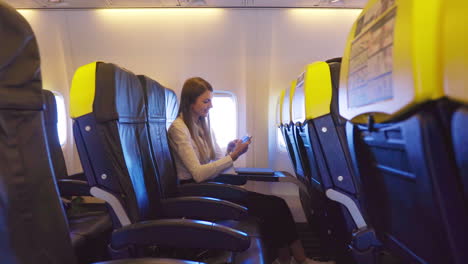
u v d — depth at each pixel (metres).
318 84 1.15
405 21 0.36
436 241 0.44
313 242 2.26
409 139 0.40
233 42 3.03
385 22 0.43
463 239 0.37
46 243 0.46
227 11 3.01
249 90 3.04
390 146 0.51
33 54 0.45
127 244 0.93
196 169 1.73
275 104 3.08
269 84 3.06
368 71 0.50
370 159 0.64
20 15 0.43
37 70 0.46
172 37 3.03
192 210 1.35
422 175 0.39
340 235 1.36
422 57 0.33
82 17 3.02
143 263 0.59
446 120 0.33
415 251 0.54
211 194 1.71
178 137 1.78
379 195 0.65
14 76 0.42
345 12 3.04
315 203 1.74
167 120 1.89
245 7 2.98
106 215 1.60
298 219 2.85
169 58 3.04
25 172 0.44
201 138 2.11
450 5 0.31
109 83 0.99
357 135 0.65
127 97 1.12
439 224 0.39
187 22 3.02
